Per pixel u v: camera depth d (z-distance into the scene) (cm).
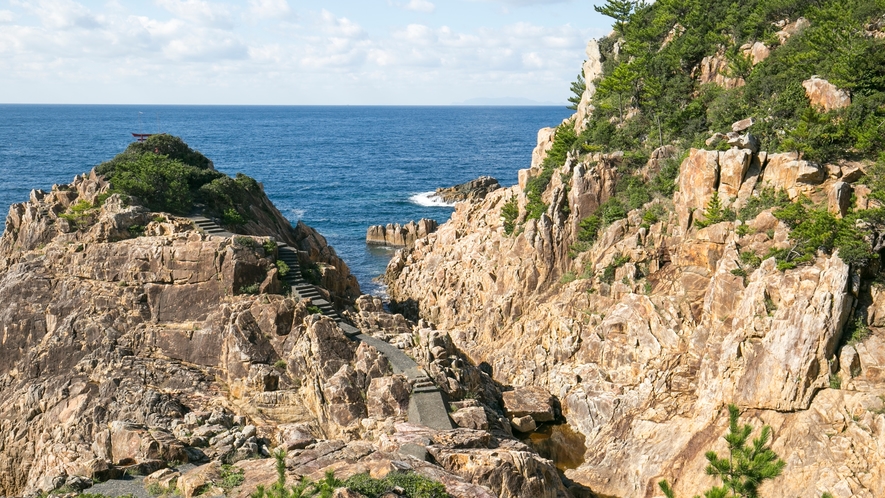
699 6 7775
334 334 5250
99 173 7125
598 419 5288
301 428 4444
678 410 4806
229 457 4150
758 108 6075
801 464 3966
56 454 4638
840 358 4162
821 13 6369
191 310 5662
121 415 4853
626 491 4559
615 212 6309
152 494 3728
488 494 3441
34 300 5919
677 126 6750
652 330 5512
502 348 6538
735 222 5288
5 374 5731
